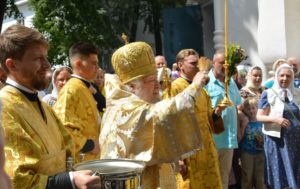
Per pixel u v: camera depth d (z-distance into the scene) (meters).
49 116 2.76
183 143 3.16
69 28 13.69
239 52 5.17
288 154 6.33
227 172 6.41
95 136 4.32
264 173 6.69
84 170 2.51
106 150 3.28
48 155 2.56
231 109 6.29
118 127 3.24
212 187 5.18
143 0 17.02
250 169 6.91
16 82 2.60
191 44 14.25
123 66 3.35
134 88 3.35
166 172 3.41
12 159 2.42
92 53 4.44
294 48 10.40
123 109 3.24
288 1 10.38
